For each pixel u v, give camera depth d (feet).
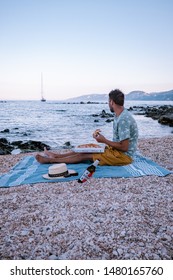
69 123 107.65
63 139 61.93
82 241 10.28
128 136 18.61
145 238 10.41
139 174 17.92
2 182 17.43
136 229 11.02
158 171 18.62
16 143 53.88
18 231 11.13
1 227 11.53
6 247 10.10
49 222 11.80
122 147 18.81
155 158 25.54
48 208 13.23
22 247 10.09
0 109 278.05
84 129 83.66
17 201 14.29
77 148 20.26
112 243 10.14
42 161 21.04
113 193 14.92
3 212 13.00
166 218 12.06
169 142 34.32
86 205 13.42
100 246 9.99
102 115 149.48
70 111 232.32
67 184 16.62
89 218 12.02
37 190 15.79
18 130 83.46
